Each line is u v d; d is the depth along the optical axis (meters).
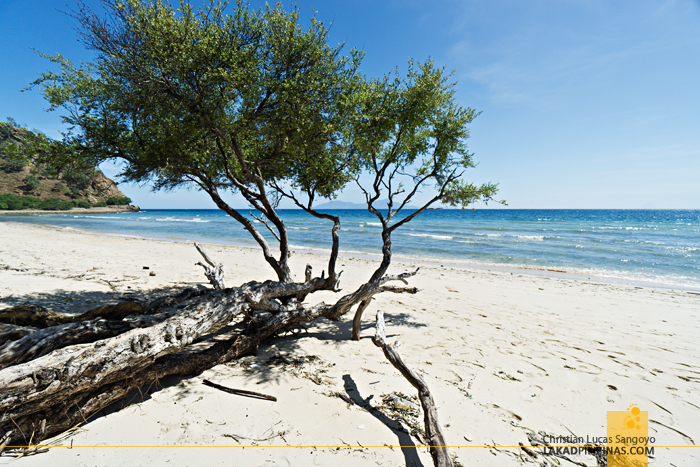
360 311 5.23
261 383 3.79
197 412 3.20
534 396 3.80
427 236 29.69
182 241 24.33
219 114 4.59
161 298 5.42
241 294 4.43
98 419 3.04
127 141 5.44
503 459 2.79
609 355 5.08
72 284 8.21
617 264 16.20
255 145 6.26
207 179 5.89
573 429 3.23
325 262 15.16
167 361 3.66
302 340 5.24
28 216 57.38
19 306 4.12
